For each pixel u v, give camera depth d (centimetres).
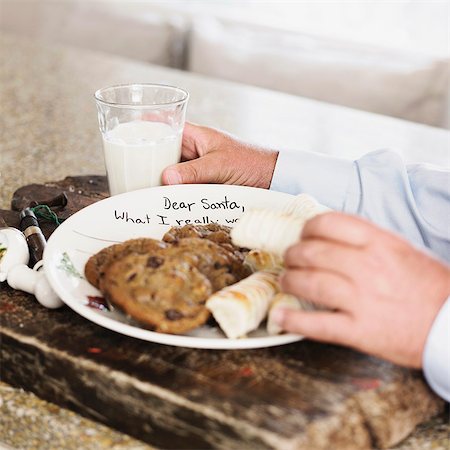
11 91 193
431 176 109
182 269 81
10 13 338
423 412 79
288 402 72
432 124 254
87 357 79
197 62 287
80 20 318
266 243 85
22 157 150
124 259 82
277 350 80
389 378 76
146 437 77
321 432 70
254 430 69
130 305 79
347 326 74
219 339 78
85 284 88
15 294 92
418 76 252
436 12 278
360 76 258
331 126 177
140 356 79
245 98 194
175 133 111
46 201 116
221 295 79
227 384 75
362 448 74
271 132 171
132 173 110
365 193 110
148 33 303
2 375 86
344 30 298
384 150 113
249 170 113
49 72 209
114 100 113
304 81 266
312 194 112
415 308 74
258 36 294
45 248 90
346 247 74
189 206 104
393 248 75
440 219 107
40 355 81
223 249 88
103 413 79
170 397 73
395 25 287
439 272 76
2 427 84
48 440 81
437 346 74
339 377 76
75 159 150
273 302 81
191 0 330
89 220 97
